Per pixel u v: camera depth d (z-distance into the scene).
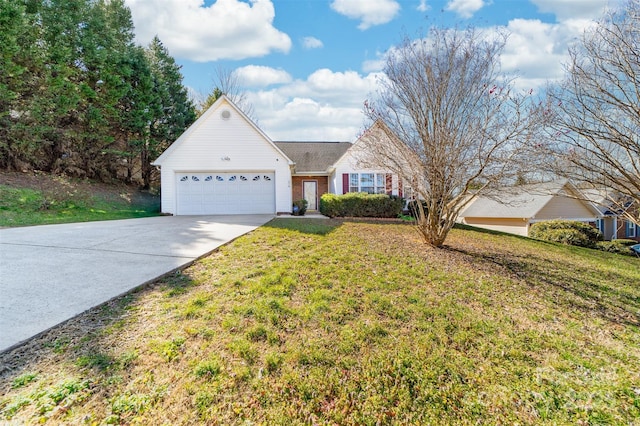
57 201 11.84
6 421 1.96
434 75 7.40
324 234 8.58
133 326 3.15
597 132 7.18
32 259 4.98
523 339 3.76
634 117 6.92
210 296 3.96
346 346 3.21
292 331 3.38
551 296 5.41
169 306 3.63
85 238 6.80
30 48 12.94
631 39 6.75
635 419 2.60
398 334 3.56
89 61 15.45
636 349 3.77
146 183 19.92
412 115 7.67
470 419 2.51
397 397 2.65
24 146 13.41
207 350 2.88
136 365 2.59
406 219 13.59
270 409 2.37
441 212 8.01
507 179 7.18
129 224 9.68
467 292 5.09
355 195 14.32
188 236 7.47
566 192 16.16
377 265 5.96
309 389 2.60
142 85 18.08
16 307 3.29
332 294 4.39
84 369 2.47
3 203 10.69
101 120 15.75
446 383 2.87
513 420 2.53
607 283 6.65
